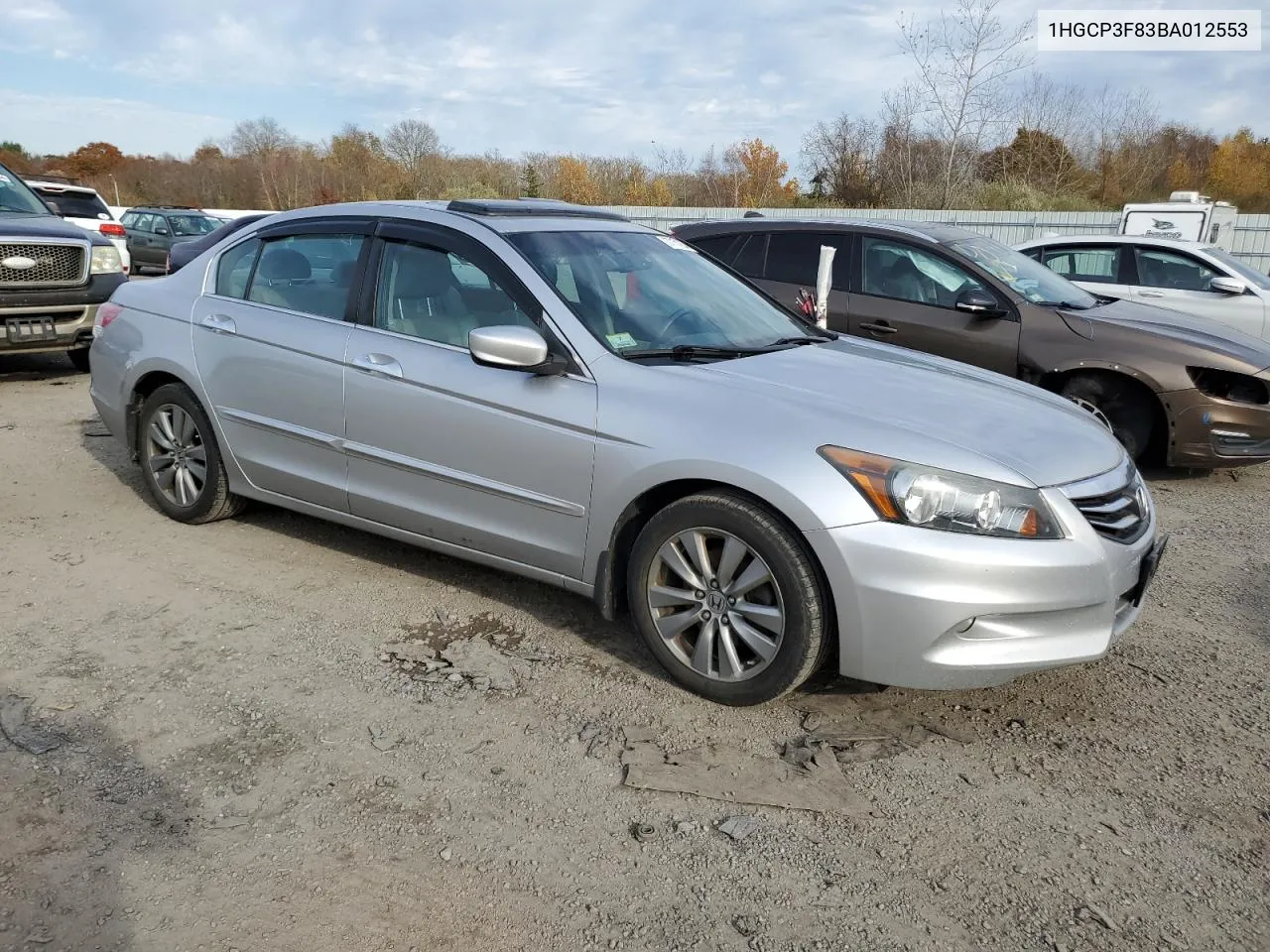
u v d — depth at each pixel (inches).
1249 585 179.9
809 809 108.8
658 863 99.5
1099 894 96.8
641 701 130.9
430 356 150.3
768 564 122.0
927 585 114.3
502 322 145.8
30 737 117.6
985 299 256.7
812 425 122.8
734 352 147.4
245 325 173.0
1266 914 94.7
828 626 121.7
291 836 101.7
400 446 153.3
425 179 1839.3
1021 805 111.0
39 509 200.2
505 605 160.1
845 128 1129.4
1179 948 90.0
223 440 179.0
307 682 133.1
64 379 344.8
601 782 112.6
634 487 130.6
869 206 1068.5
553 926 90.7
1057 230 749.3
